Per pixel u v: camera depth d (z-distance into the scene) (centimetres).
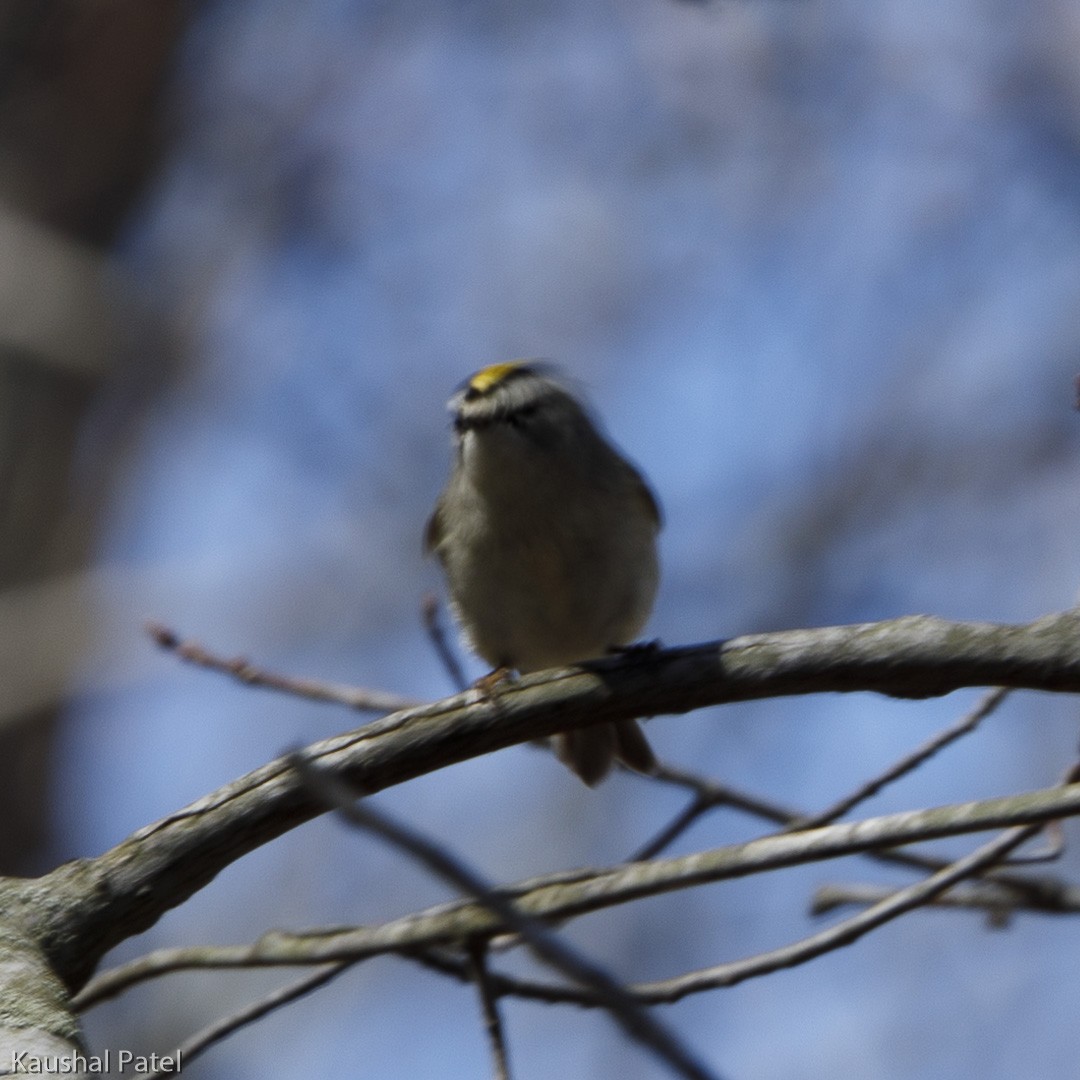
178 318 1622
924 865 927
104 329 1516
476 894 457
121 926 664
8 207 1520
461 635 1078
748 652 688
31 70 1581
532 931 453
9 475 1439
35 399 1460
